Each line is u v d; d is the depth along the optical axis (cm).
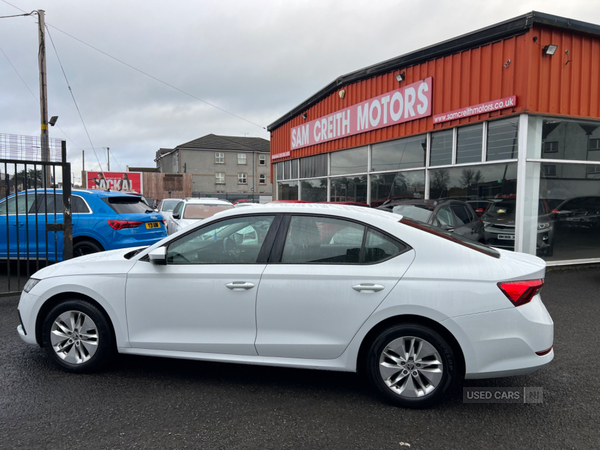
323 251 317
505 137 819
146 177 4347
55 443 256
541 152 808
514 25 769
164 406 305
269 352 319
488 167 856
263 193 5566
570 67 802
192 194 5006
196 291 327
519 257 331
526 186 799
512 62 788
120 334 342
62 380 346
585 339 458
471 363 288
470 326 286
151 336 337
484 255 303
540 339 289
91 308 348
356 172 1281
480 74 851
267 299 315
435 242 306
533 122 794
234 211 341
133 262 346
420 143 1027
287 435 269
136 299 337
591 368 382
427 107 973
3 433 266
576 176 853
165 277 333
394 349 302
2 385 336
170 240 343
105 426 277
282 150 1830
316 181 1532
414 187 1050
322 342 309
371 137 1193
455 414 298
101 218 714
